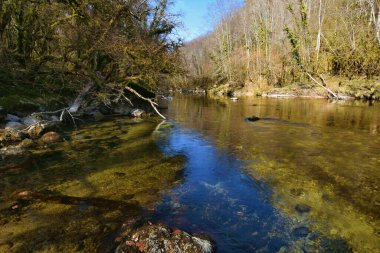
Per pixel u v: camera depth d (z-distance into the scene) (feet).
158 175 23.61
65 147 31.81
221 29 199.21
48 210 17.24
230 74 174.09
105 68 57.57
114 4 45.60
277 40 160.86
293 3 159.74
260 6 175.63
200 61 232.73
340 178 23.30
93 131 41.29
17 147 29.84
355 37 121.29
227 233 15.17
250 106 81.35
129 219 16.14
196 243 13.25
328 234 15.33
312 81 125.90
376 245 14.46
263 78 154.92
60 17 46.11
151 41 53.26
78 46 46.06
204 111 69.46
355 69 115.44
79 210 17.25
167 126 46.83
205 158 28.71
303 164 26.81
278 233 15.30
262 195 19.99
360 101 92.07
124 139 36.55
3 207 17.58
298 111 66.80
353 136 38.50
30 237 14.47
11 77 48.42
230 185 21.75
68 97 57.06
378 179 23.11
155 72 53.83
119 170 24.67
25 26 45.11
